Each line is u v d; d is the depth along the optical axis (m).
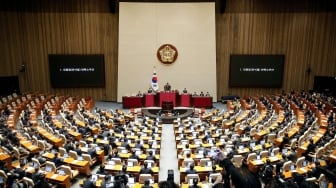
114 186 8.81
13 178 9.41
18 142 13.88
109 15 26.22
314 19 25.73
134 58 26.47
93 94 27.53
